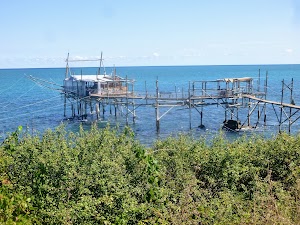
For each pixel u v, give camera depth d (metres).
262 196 10.83
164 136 43.34
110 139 12.05
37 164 10.45
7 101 83.38
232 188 11.52
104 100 57.91
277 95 87.12
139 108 70.69
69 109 69.44
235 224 9.96
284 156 12.98
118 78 61.66
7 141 11.69
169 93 51.44
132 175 10.92
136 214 9.84
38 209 9.68
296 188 11.55
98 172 10.23
